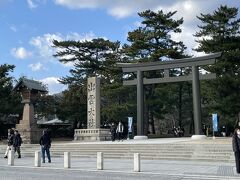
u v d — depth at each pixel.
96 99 43.31
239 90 49.12
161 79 42.25
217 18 51.12
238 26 51.03
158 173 17.39
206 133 57.94
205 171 18.30
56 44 62.62
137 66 43.78
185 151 26.55
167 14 55.75
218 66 49.06
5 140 56.28
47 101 66.19
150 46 55.53
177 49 53.78
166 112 61.19
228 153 24.84
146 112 56.69
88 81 44.06
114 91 54.91
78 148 31.25
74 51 64.00
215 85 49.53
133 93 59.44
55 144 33.69
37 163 21.33
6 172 18.45
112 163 23.42
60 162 24.50
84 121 64.56
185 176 16.31
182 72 62.12
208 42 50.19
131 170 18.91
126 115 56.38
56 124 70.69
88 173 17.78
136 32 56.03
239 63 50.00
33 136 42.28
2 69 53.88
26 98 43.47
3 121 62.28
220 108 49.59
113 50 63.84
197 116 39.22
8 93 54.00
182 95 68.44
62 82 64.00
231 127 56.69
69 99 62.25
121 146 29.58
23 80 43.19
